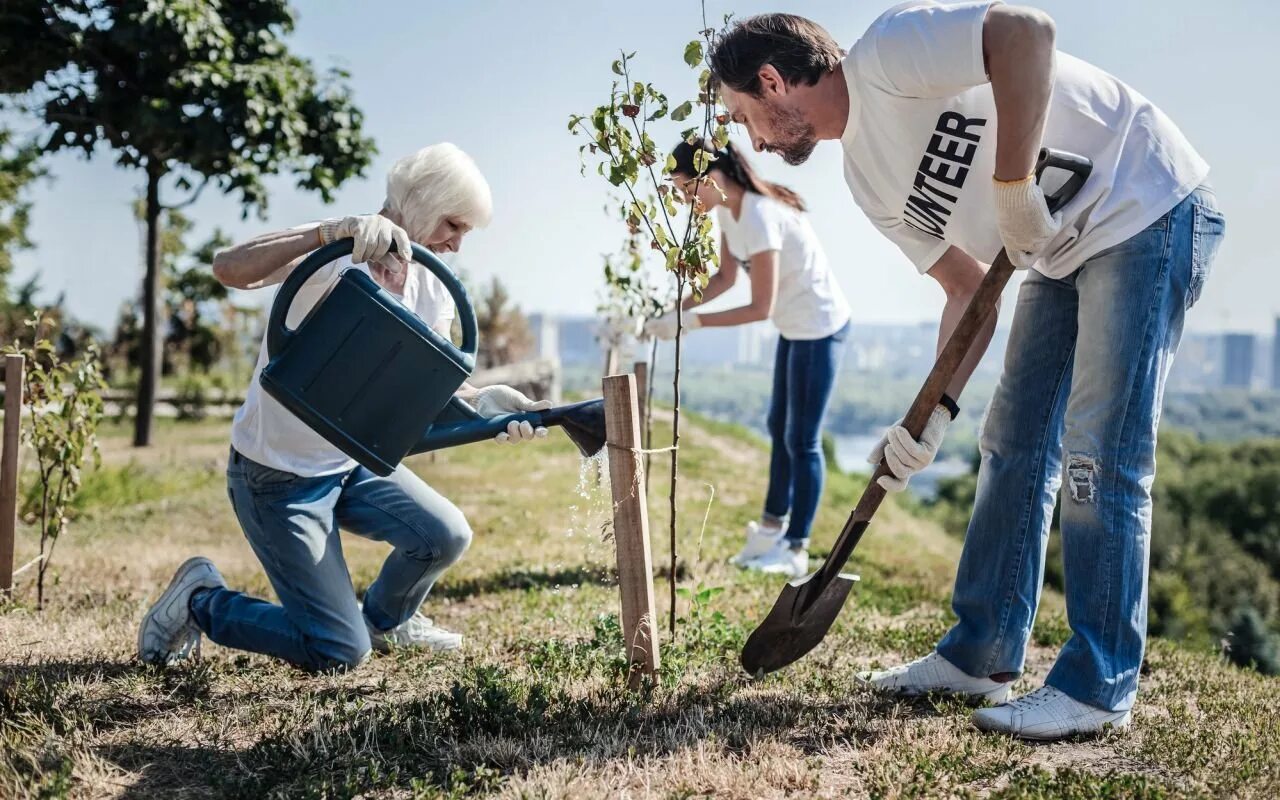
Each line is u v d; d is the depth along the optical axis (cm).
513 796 230
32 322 463
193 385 1952
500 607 466
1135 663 278
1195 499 4784
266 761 253
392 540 342
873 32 264
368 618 362
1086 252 270
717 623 378
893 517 1367
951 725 282
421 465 1227
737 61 277
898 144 276
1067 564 280
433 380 273
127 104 1257
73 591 491
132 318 2325
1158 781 240
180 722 282
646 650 301
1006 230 255
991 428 312
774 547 579
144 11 1179
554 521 800
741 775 240
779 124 284
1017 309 308
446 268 275
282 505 316
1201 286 273
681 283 322
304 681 327
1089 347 272
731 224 541
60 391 459
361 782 240
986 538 310
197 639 341
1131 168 266
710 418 1995
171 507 911
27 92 1255
